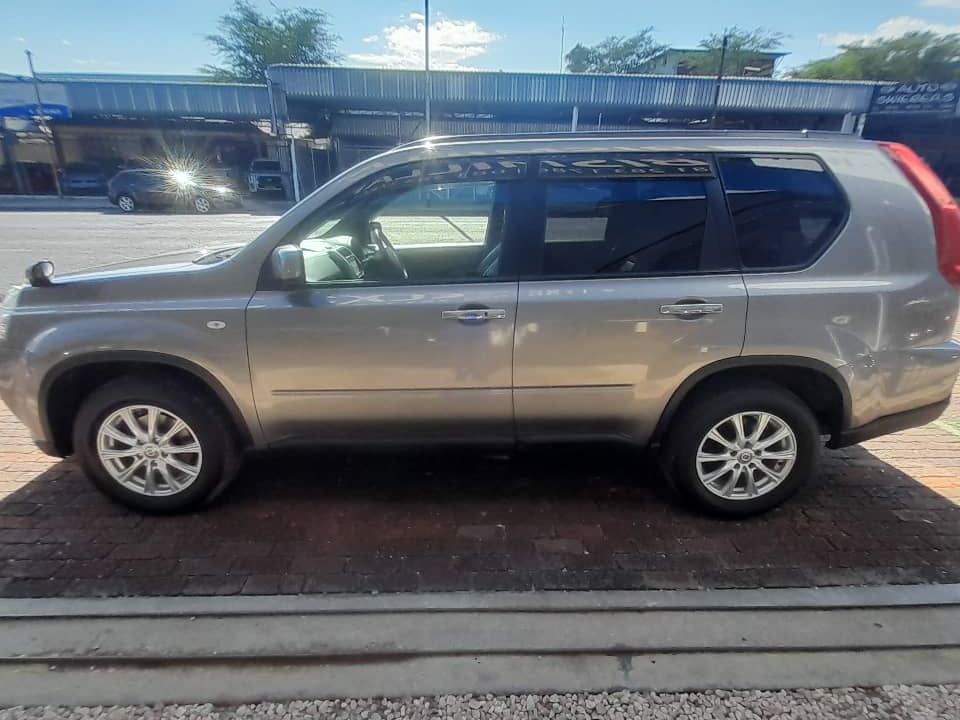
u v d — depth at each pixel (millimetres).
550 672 2133
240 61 42531
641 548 2791
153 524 2941
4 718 1934
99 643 2213
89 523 2938
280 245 2766
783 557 2736
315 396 2832
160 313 2727
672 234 2793
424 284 2773
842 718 1984
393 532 2898
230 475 3002
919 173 2811
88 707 1979
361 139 36406
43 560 2650
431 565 2658
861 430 2949
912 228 2770
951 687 2107
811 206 2797
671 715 1984
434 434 2953
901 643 2273
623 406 2881
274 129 29281
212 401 2879
